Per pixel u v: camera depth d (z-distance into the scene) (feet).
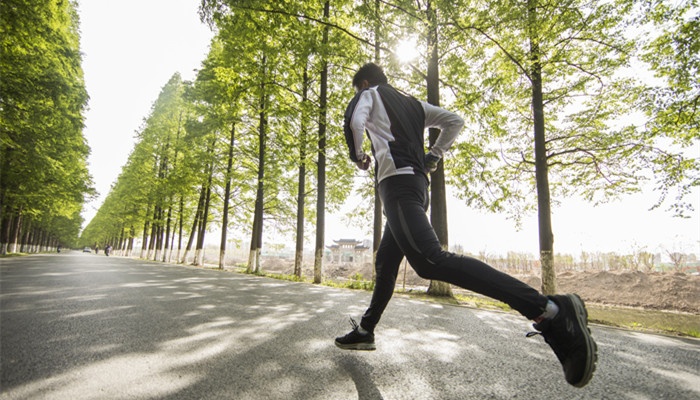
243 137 59.16
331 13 37.45
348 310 11.84
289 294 16.24
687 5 23.50
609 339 9.77
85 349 5.90
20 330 6.90
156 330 7.54
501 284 3.98
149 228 118.11
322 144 38.24
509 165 35.50
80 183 62.13
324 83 38.19
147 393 4.19
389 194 5.15
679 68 24.95
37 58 40.57
